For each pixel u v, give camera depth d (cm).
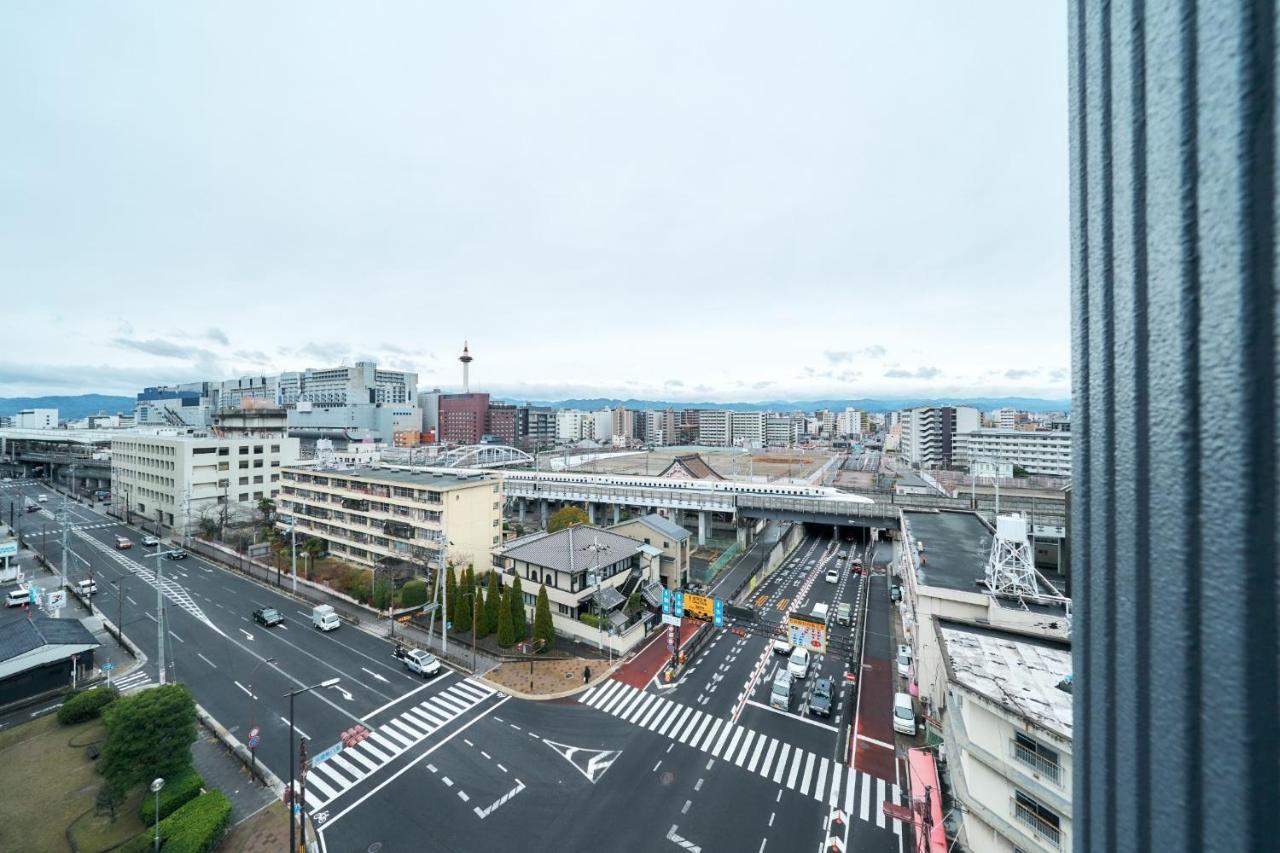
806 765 2312
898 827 1988
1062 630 2189
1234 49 163
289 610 4012
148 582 4588
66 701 2656
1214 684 174
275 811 2061
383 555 4747
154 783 1925
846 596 4478
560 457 13275
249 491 6919
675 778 2233
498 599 3619
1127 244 247
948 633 2100
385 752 2388
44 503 8019
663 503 6147
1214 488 173
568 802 2100
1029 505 5472
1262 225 149
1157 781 214
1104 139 277
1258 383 150
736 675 3092
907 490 7056
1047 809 1437
